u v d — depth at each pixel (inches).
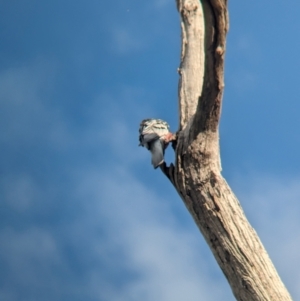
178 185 647.1
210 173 632.4
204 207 629.6
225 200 627.8
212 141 629.6
